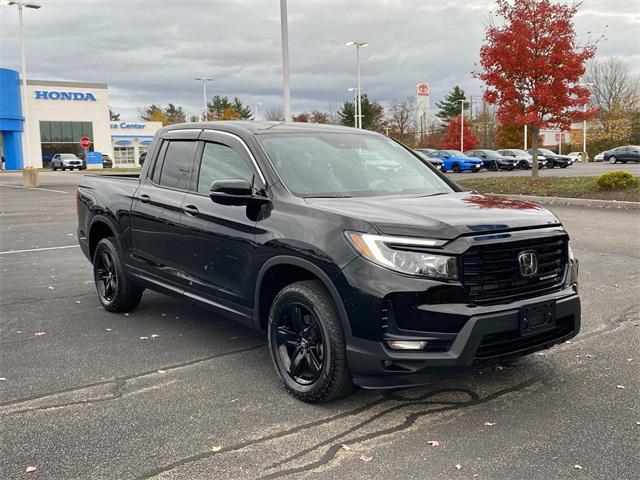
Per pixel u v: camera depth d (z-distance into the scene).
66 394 4.31
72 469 3.29
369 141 5.49
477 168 38.78
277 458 3.38
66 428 3.78
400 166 5.23
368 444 3.53
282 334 4.27
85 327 5.97
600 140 77.88
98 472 3.25
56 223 14.66
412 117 86.94
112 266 6.37
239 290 4.61
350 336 3.74
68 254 10.30
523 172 37.69
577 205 16.38
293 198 4.31
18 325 6.04
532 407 4.00
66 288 7.71
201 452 3.45
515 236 3.79
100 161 64.50
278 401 4.16
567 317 4.07
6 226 14.08
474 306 3.61
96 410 4.04
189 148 5.48
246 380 4.55
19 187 28.67
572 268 4.23
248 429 3.74
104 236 6.73
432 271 3.58
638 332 5.57
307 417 3.90
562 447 3.46
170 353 5.18
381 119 78.31
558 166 42.41
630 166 43.75
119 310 6.44
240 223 4.53
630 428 3.69
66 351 5.24
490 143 79.75
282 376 4.29
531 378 4.51
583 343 5.28
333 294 3.81
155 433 3.70
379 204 4.14
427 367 3.57
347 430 3.71
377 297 3.59
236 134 5.02
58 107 64.25
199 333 5.75
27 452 3.48
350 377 3.91
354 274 3.69
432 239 3.61
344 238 3.79
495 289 3.72
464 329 3.55
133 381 4.55
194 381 4.54
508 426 3.73
